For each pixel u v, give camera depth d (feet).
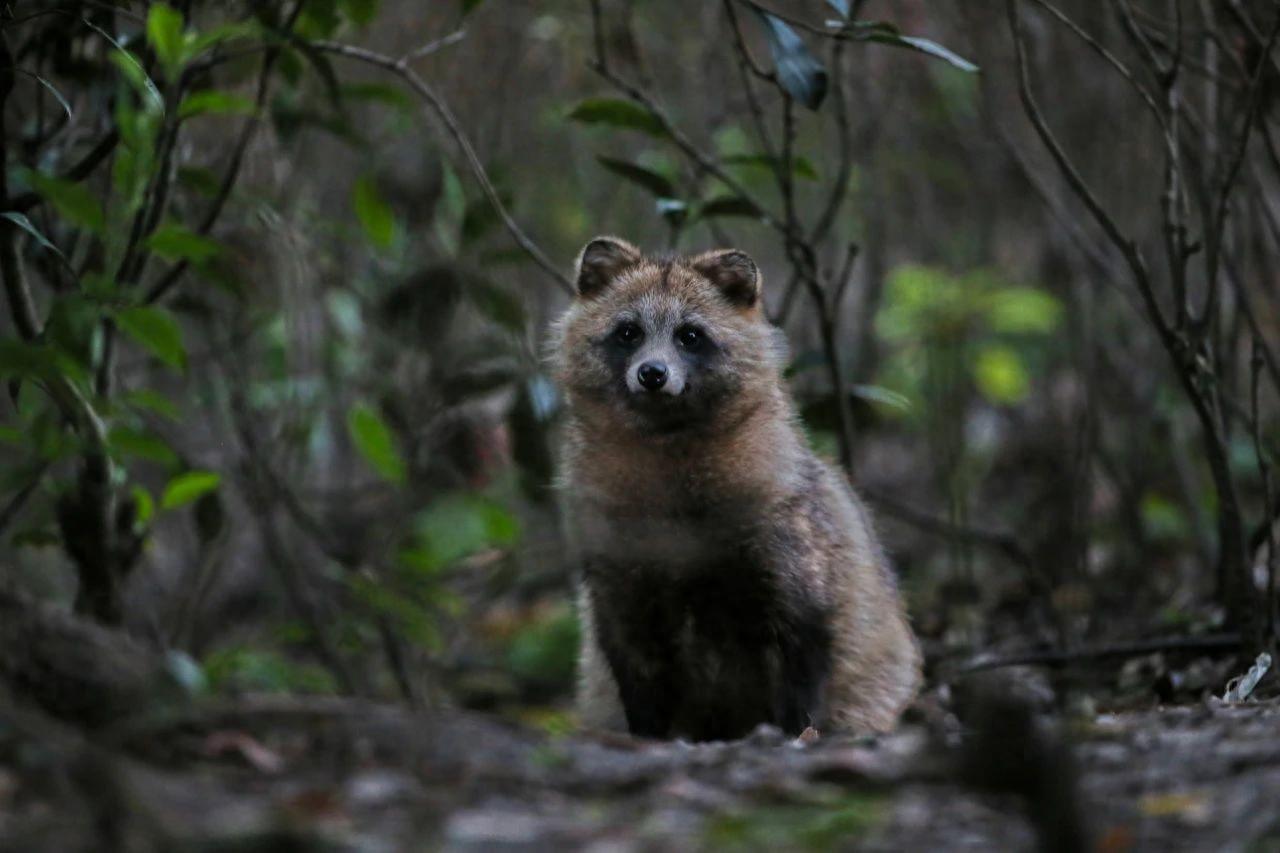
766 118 60.70
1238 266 41.57
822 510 34.27
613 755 21.57
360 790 18.80
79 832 16.62
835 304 40.32
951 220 71.87
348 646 43.34
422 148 45.39
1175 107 36.88
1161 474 54.44
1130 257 34.35
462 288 45.80
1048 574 51.72
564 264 64.08
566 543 49.88
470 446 48.98
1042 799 17.37
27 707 20.21
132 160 30.91
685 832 18.01
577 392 35.37
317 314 52.85
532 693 50.88
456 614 48.11
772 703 34.04
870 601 34.91
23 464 37.76
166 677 20.67
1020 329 61.82
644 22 59.98
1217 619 39.55
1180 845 17.99
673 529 33.01
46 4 35.22
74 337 28.19
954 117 63.00
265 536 44.83
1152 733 22.77
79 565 33.58
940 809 19.01
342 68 56.39
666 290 35.35
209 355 45.32
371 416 42.34
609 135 63.31
